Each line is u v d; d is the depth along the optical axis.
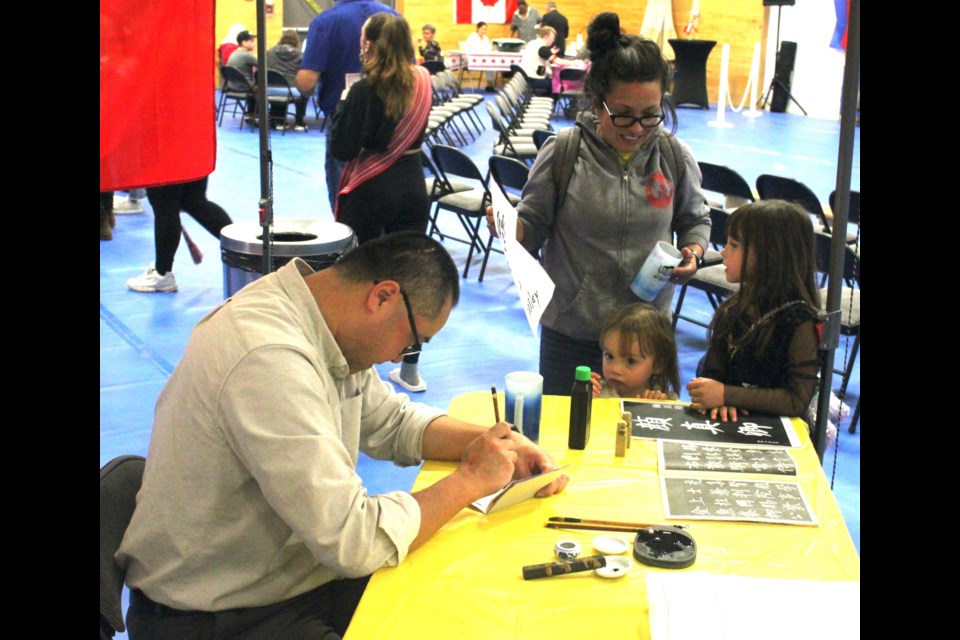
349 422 1.67
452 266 1.58
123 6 1.67
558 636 1.29
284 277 1.55
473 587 1.42
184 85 1.76
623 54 2.27
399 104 3.67
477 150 9.83
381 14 3.66
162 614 1.54
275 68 10.72
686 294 5.44
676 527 1.56
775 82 13.22
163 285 5.08
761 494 1.71
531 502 1.69
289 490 1.41
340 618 1.64
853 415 3.79
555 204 2.49
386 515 1.47
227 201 7.25
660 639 1.25
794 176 8.59
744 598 1.33
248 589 1.55
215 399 1.45
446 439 1.86
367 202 3.81
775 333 2.11
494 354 4.46
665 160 2.49
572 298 2.50
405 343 1.58
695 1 14.13
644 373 2.38
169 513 1.50
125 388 3.84
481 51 14.01
